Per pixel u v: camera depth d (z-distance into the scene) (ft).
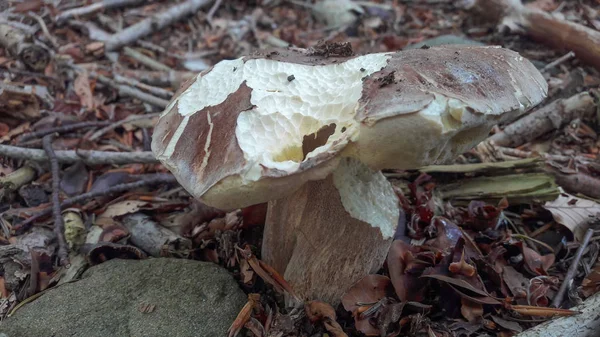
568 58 1.30
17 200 0.88
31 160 0.93
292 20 1.78
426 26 1.67
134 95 1.19
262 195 0.50
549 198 0.83
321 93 0.53
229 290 0.66
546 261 0.73
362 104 0.48
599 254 0.74
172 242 0.77
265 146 0.50
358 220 0.59
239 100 0.55
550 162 0.88
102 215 0.84
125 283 0.66
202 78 0.63
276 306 0.66
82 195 0.85
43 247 0.76
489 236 0.77
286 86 0.55
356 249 0.61
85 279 0.68
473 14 1.61
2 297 0.69
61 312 0.62
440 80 0.50
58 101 1.14
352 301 0.63
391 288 0.66
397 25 1.70
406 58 0.54
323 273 0.62
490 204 0.86
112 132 1.08
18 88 1.09
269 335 0.61
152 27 1.54
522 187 0.85
